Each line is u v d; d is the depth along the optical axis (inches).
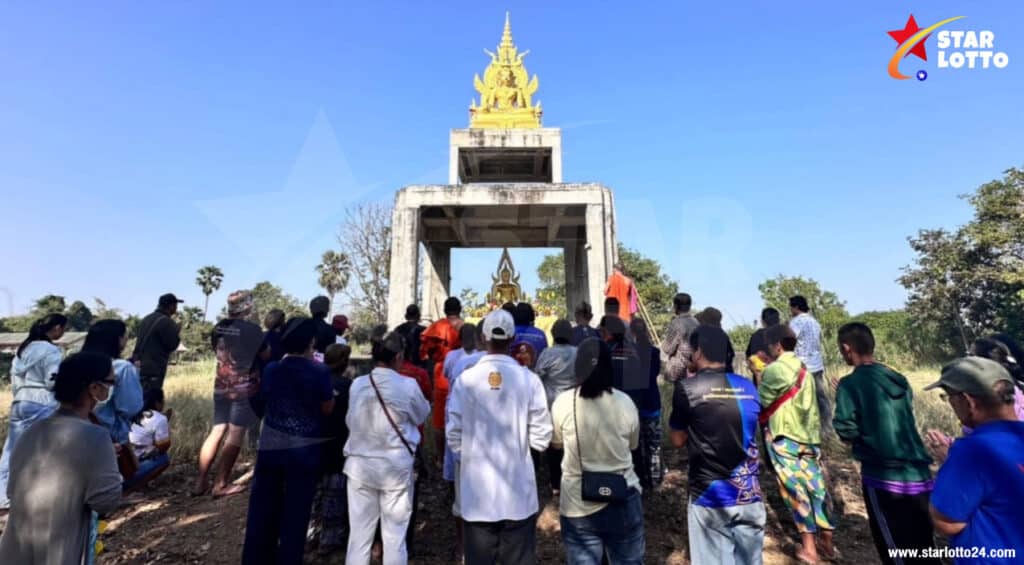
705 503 127.0
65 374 108.6
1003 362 145.6
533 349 185.9
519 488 118.7
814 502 177.0
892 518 131.8
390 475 138.4
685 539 191.3
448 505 216.1
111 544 180.1
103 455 107.3
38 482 101.3
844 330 149.8
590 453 121.1
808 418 181.6
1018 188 759.7
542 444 124.9
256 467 145.9
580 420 123.0
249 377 110.6
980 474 86.0
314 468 142.5
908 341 735.7
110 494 106.4
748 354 243.8
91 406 113.2
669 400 302.5
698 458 129.7
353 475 139.1
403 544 138.9
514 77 586.6
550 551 177.5
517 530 118.6
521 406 124.1
